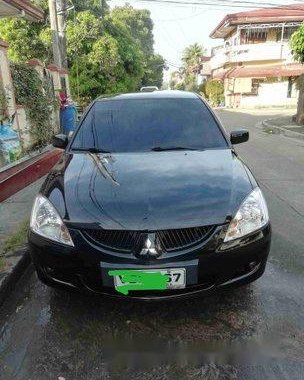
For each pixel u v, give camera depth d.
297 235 4.00
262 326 2.54
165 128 3.60
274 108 28.61
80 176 2.88
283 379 2.11
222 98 34.66
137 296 2.38
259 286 3.01
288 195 5.45
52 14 12.66
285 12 28.92
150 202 2.47
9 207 4.78
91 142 3.53
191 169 2.91
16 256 3.37
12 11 8.33
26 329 2.58
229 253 2.38
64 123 9.99
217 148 3.42
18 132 7.50
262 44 29.80
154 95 4.04
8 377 2.17
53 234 2.48
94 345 2.41
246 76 29.42
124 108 3.84
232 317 2.64
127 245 2.32
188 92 4.21
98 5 20.19
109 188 2.65
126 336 2.48
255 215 2.54
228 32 34.59
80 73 17.91
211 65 40.00
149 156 3.21
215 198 2.52
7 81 7.14
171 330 2.52
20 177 5.74
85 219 2.41
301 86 15.57
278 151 9.20
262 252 2.54
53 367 2.23
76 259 2.38
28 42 16.83
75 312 2.73
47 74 9.71
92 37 17.64
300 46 12.67
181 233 2.33
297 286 3.01
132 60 20.27
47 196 2.73
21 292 3.04
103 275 2.33
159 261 2.29
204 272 2.35
